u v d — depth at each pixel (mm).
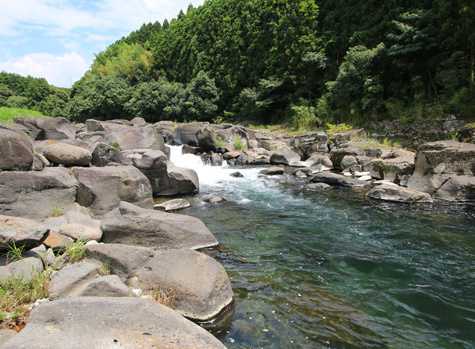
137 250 3887
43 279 3387
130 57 42406
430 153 8234
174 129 17828
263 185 9914
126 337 2402
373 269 4340
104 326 2488
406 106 15648
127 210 5359
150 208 6586
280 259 4637
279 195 8641
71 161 6293
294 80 22562
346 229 5941
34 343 2275
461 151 7871
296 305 3455
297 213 6973
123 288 3209
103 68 47219
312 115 19750
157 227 4730
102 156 6949
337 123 18375
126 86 37969
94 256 3932
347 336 2963
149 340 2391
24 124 10836
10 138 4777
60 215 5156
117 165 7082
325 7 23125
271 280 3998
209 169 12734
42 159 5770
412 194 7660
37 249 3830
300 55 22094
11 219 3658
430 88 15148
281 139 17953
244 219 6559
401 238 5473
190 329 2545
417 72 15734
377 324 3160
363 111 17391
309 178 11016
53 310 2605
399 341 2918
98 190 5719
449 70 13430
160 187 8297
